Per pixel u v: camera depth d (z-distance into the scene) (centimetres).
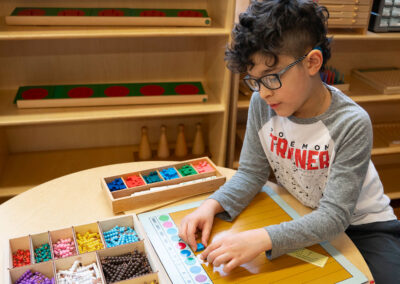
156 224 113
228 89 203
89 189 129
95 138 246
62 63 221
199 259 101
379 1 205
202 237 107
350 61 253
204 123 254
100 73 228
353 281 94
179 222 115
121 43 222
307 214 109
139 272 96
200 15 201
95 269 97
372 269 116
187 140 259
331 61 251
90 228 110
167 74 237
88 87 221
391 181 266
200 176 132
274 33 89
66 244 105
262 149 130
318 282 94
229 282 94
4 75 218
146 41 225
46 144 242
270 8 91
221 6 197
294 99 98
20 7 204
